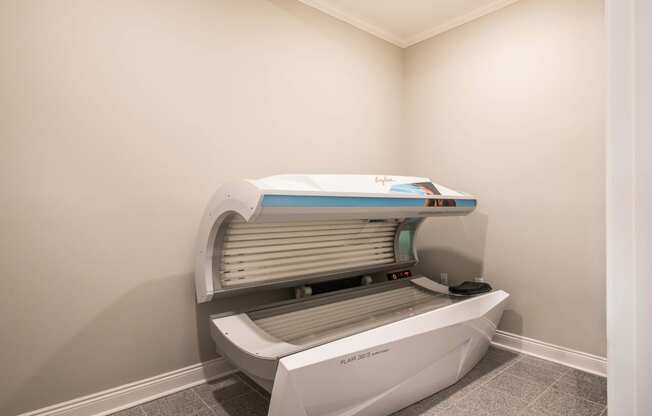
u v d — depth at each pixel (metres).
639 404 0.34
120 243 2.04
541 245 2.65
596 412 1.95
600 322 2.39
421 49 3.43
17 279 1.77
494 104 2.90
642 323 0.33
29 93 1.79
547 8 2.62
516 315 2.78
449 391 2.18
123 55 2.05
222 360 2.41
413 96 3.50
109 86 2.00
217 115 2.39
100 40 1.98
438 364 2.10
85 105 1.93
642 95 0.32
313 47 2.89
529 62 2.71
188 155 2.27
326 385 1.63
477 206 3.01
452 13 3.07
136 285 2.10
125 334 2.06
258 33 2.59
